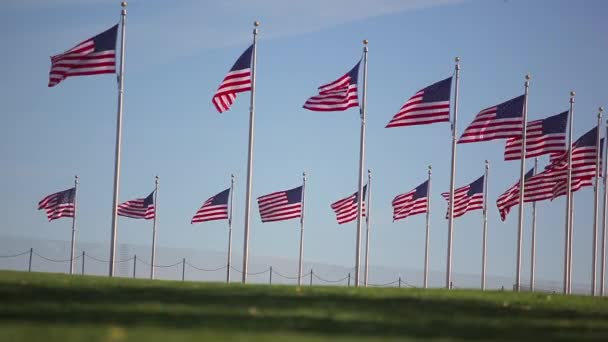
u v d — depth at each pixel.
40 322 29.02
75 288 39.75
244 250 68.56
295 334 28.22
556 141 71.56
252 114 68.69
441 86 65.56
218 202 92.31
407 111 65.75
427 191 92.88
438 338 28.95
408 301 39.84
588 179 76.62
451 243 72.81
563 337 30.64
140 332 27.06
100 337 25.83
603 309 42.06
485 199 93.06
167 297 37.41
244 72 67.12
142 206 99.75
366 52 71.81
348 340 27.27
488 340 29.05
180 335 26.67
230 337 26.64
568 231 76.62
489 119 69.12
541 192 78.94
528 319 35.91
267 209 88.19
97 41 62.78
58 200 98.25
